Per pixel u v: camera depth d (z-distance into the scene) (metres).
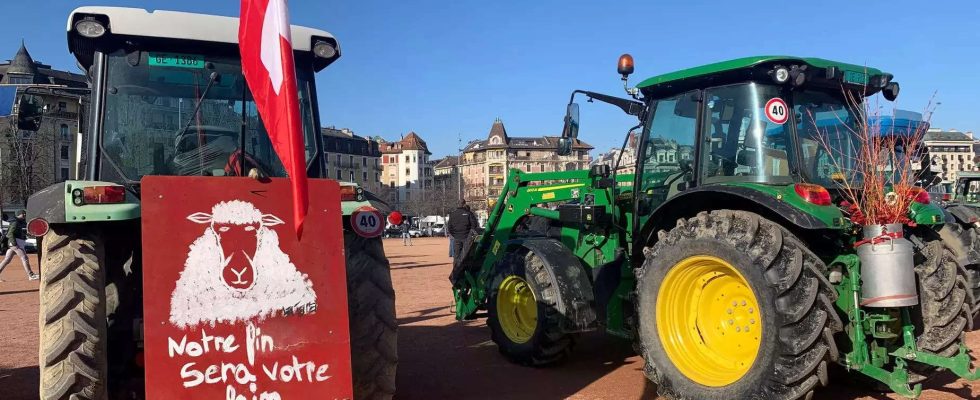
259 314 3.45
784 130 4.85
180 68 4.60
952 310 4.43
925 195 4.91
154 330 3.26
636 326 5.23
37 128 5.40
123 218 3.43
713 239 4.45
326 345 3.55
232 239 3.47
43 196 3.57
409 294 11.67
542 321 5.73
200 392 3.30
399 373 5.88
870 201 4.26
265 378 3.41
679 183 5.45
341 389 3.54
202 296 3.37
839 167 5.01
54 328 3.28
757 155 4.82
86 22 4.31
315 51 4.87
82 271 3.41
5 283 14.45
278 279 3.51
